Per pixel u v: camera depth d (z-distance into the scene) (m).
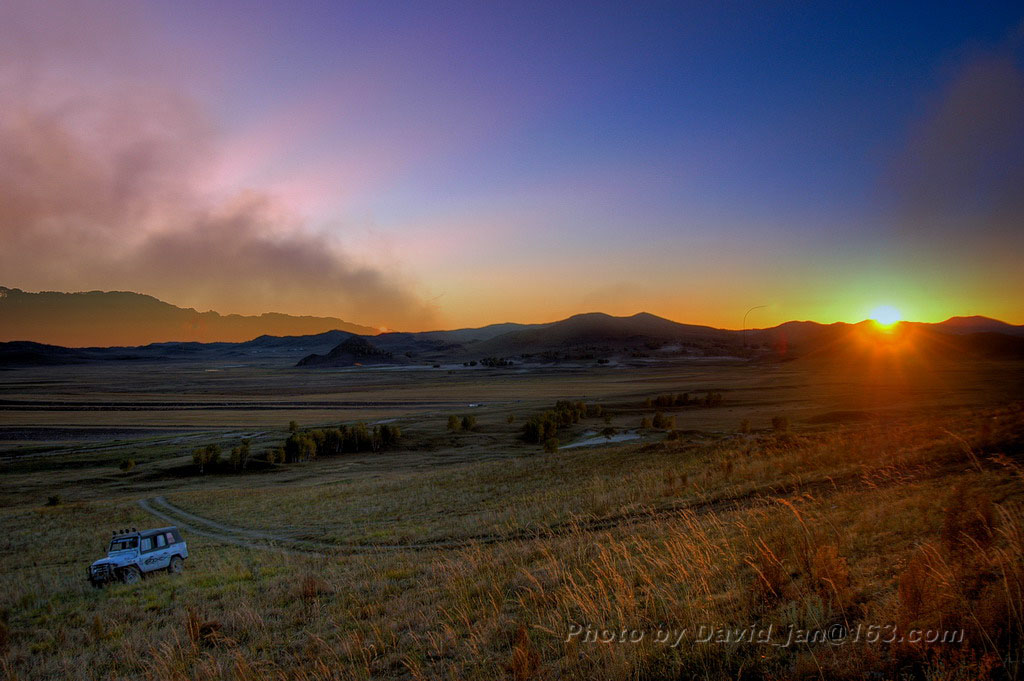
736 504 14.79
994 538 6.24
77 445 107.56
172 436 121.75
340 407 190.75
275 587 14.18
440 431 111.50
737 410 122.56
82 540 29.75
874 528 8.37
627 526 14.64
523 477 34.84
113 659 10.07
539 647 6.73
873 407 102.06
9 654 11.08
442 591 11.02
